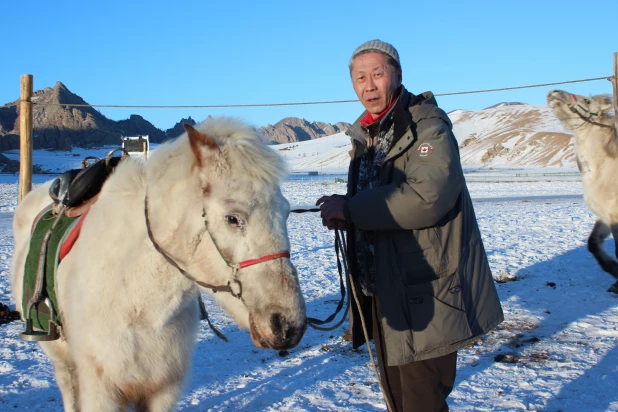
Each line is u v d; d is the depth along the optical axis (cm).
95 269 257
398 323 258
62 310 288
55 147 15438
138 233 252
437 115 260
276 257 220
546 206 2052
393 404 295
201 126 243
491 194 3041
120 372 253
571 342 546
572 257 980
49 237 306
